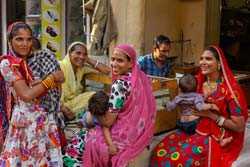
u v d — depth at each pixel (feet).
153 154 12.87
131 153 11.38
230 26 24.88
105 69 15.99
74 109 15.03
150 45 19.02
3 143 11.62
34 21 23.62
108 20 18.81
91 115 12.00
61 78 10.84
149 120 11.63
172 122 14.48
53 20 22.41
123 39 18.90
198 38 20.04
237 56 25.11
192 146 12.37
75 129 13.97
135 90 11.48
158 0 19.10
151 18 18.84
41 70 11.12
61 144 12.34
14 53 10.84
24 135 10.97
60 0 22.24
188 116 12.83
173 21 20.02
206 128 12.66
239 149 12.64
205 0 19.74
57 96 11.42
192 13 20.12
